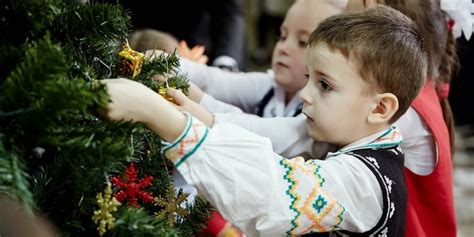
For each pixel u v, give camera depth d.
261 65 4.52
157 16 2.24
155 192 0.88
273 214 0.82
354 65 0.94
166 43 1.46
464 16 1.26
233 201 0.80
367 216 0.92
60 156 0.73
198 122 0.80
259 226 0.82
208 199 0.81
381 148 0.97
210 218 0.94
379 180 0.93
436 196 1.19
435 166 1.17
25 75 0.64
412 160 1.18
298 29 1.27
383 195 0.93
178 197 0.87
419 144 1.17
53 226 0.71
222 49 2.30
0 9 0.71
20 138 0.67
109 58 0.85
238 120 1.09
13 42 0.74
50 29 0.76
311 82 0.98
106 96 0.69
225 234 1.05
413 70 0.98
